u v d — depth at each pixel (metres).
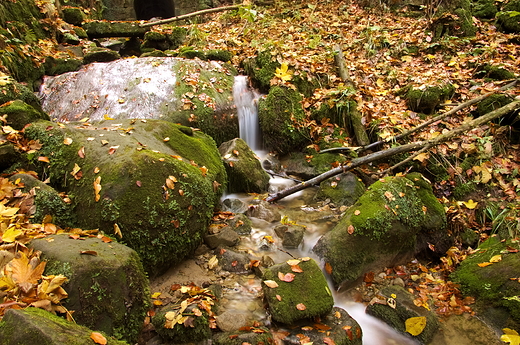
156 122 4.06
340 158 5.03
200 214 3.23
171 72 5.77
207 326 2.41
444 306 2.98
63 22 7.80
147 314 2.47
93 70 5.93
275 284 2.65
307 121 5.54
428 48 7.09
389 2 9.00
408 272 3.46
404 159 4.79
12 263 2.09
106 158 3.08
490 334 2.73
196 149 3.98
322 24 8.66
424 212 3.60
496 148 4.70
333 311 2.73
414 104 5.55
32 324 1.60
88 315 2.10
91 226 2.87
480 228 3.95
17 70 5.59
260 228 3.89
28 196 2.84
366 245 3.33
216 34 8.84
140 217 2.80
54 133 3.40
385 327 2.86
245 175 4.62
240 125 5.68
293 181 5.10
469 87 5.79
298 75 5.86
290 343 2.42
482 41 6.96
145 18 12.90
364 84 6.17
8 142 3.27
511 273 2.94
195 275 3.09
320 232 3.88
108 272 2.20
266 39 7.95
